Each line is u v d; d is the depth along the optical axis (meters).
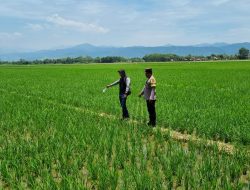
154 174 9.69
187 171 9.86
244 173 10.39
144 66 108.81
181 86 36.75
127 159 11.42
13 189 8.90
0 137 14.16
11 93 32.19
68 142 12.70
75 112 19.77
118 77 55.06
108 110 20.92
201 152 12.28
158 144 13.31
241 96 26.52
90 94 29.70
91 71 79.19
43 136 13.96
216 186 8.84
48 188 8.69
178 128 16.12
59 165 10.43
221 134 14.50
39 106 22.31
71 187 8.59
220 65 101.94
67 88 36.00
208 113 18.17
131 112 20.05
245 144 13.52
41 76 62.34
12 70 95.75
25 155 11.84
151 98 16.25
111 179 9.20
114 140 13.27
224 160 10.77
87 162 10.73
